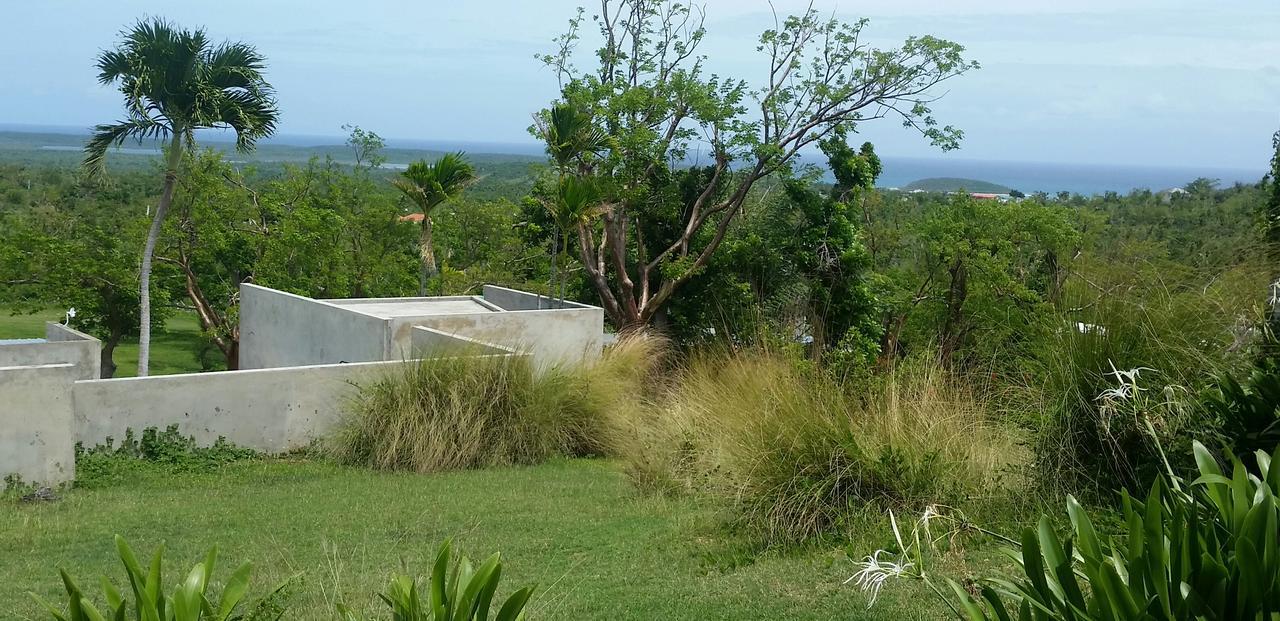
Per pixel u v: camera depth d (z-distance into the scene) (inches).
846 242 904.3
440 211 1398.9
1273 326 229.8
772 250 917.2
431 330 568.1
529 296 800.3
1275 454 126.8
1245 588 105.3
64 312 1229.1
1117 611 108.7
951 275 959.6
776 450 276.8
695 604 218.8
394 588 129.0
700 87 866.1
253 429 484.4
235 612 195.3
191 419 467.2
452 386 478.3
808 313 861.8
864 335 900.0
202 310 1245.1
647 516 331.9
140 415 453.4
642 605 219.9
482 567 124.3
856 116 879.7
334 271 1229.7
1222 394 216.7
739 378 367.9
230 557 283.6
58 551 300.8
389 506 362.9
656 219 943.7
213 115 714.8
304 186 1306.6
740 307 876.6
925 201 1338.6
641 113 894.4
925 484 261.0
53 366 404.8
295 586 185.3
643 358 589.9
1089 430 243.9
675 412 407.8
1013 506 247.9
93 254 1218.6
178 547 301.4
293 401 495.2
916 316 987.3
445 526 324.5
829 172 929.5
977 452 272.4
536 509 353.4
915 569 160.4
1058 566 116.3
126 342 1895.9
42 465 403.2
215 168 1223.5
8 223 1355.8
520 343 557.0
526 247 1288.1
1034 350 270.8
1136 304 243.6
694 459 374.9
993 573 209.0
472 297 789.9
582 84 881.5
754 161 871.1
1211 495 128.7
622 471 424.5
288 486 413.1
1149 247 264.2
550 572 255.4
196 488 412.5
